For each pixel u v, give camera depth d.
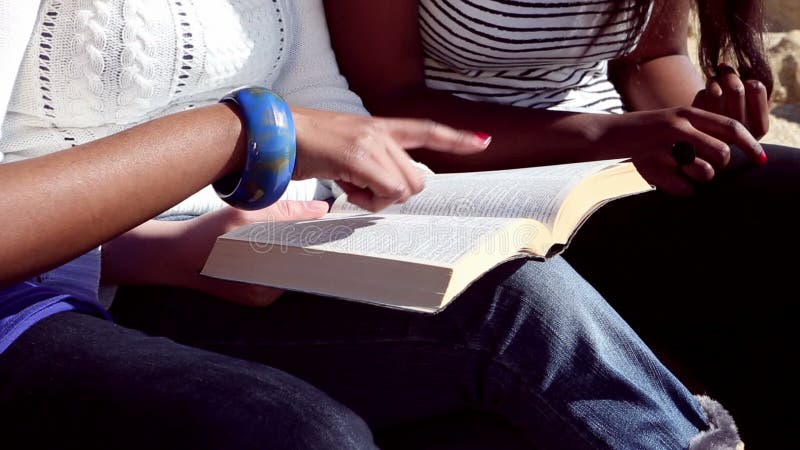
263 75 1.43
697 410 1.12
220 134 0.97
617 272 1.62
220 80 1.32
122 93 1.21
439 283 0.89
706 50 1.66
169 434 0.81
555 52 1.65
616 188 1.20
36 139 1.22
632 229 1.59
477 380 1.10
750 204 1.47
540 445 1.10
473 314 1.08
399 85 1.65
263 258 1.05
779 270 1.45
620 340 1.11
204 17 1.25
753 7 1.61
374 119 1.11
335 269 0.98
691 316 1.55
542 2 1.56
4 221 0.81
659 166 1.47
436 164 1.66
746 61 1.65
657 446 1.08
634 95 1.89
